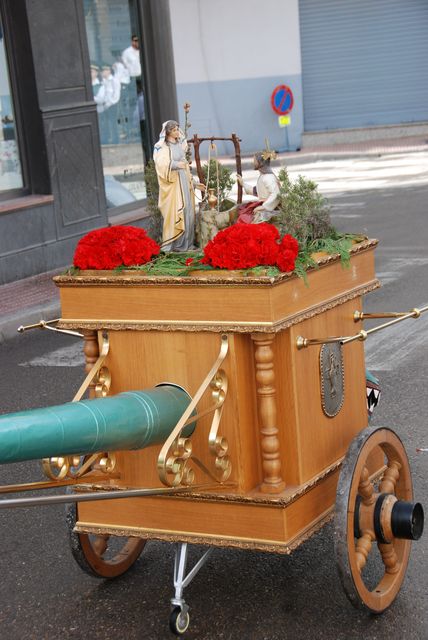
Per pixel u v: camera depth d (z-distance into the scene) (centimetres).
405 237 1323
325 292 427
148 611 448
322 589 456
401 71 2612
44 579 488
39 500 345
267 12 2512
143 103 1417
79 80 1266
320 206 448
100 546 467
